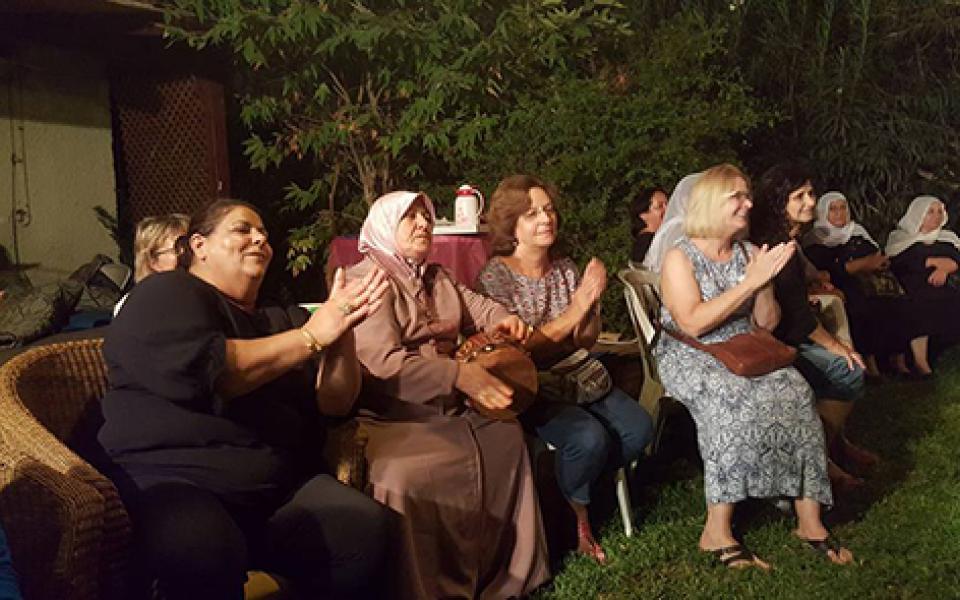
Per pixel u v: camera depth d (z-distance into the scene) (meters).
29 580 2.44
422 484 3.31
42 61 6.97
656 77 6.72
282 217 7.64
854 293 6.73
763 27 8.52
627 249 6.28
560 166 6.27
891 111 8.33
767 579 3.69
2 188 6.79
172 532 2.66
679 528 4.16
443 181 7.44
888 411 5.91
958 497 4.46
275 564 3.03
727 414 3.87
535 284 4.22
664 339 4.23
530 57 6.88
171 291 2.89
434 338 3.79
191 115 7.16
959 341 7.32
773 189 4.53
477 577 3.52
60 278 7.14
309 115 7.20
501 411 3.63
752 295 4.04
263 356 2.93
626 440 4.04
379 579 3.13
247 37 6.58
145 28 6.66
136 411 2.87
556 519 4.13
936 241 7.15
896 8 8.52
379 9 6.96
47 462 2.56
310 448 3.26
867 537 4.06
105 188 7.41
